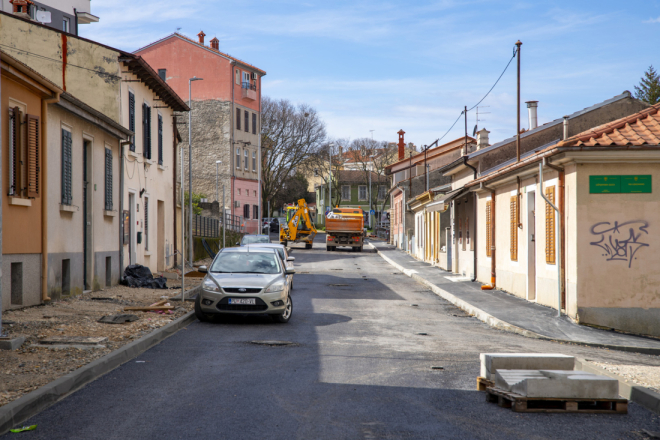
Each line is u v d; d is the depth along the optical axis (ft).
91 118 53.62
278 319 44.32
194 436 18.01
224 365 28.71
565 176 48.03
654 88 170.40
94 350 29.40
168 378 25.72
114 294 54.39
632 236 45.52
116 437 17.87
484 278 75.20
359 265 116.06
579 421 20.35
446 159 169.37
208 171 198.18
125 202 67.00
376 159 280.10
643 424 20.16
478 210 78.43
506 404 21.91
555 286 50.52
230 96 197.98
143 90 75.51
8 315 37.70
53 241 46.62
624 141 44.47
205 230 127.34
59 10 102.27
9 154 40.04
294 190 274.36
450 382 25.89
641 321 45.27
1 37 64.49
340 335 39.14
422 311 54.24
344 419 20.01
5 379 23.16
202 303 43.27
